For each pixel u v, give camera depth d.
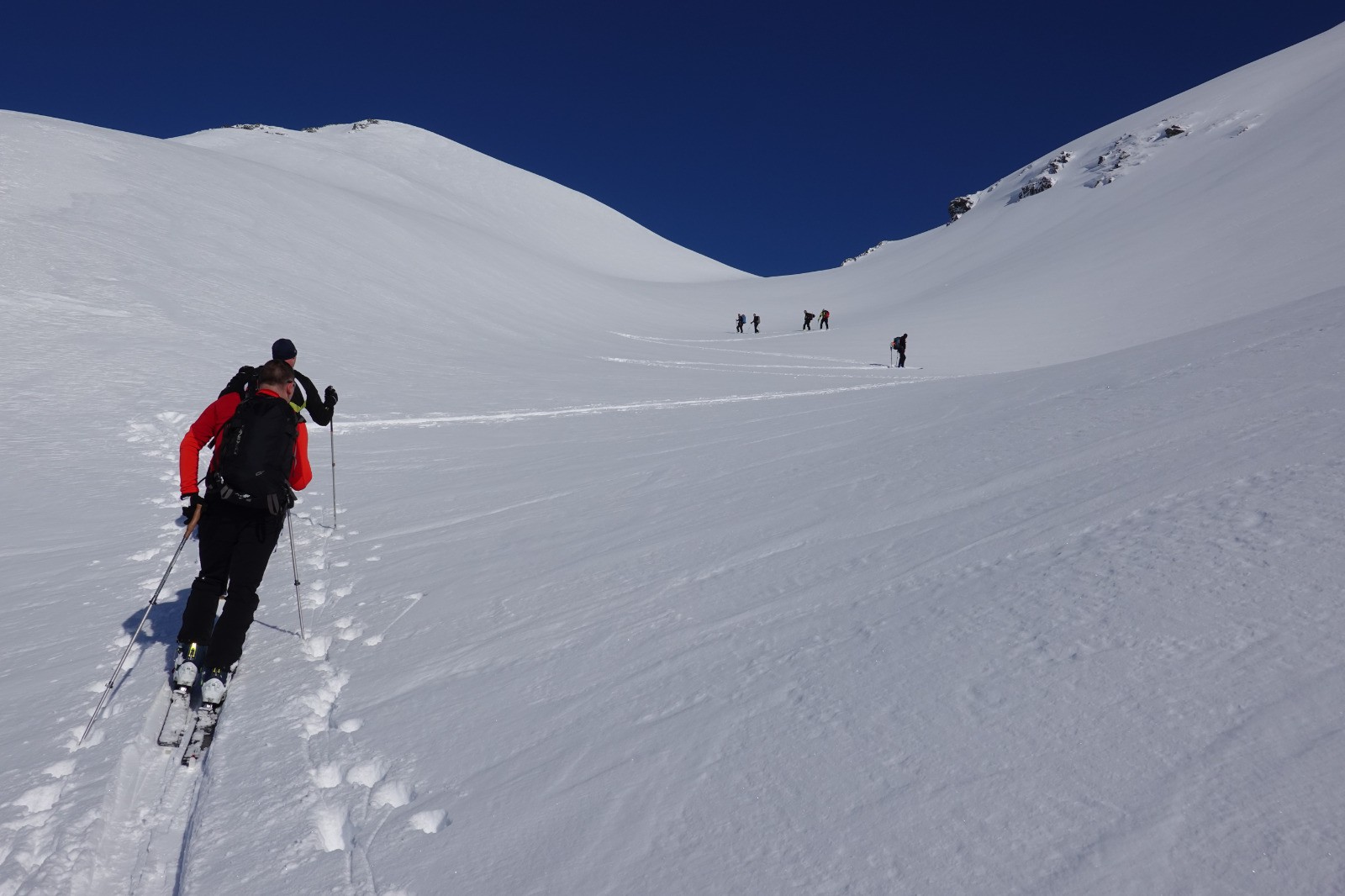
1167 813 1.68
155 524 7.52
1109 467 4.39
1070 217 63.75
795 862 1.80
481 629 3.89
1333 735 1.78
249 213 34.28
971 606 3.00
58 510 8.09
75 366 15.42
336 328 24.09
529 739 2.67
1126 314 35.81
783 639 3.12
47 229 24.64
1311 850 1.48
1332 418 4.12
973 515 4.19
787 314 57.09
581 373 21.98
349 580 5.14
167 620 4.57
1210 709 1.98
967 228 76.31
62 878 2.21
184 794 2.72
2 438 11.24
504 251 54.91
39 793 2.64
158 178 33.44
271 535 3.79
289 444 3.85
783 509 5.29
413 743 2.79
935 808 1.88
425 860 2.10
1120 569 2.95
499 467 9.42
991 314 40.97
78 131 35.34
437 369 20.31
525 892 1.90
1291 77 69.88
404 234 43.41
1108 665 2.31
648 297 60.00
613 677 3.06
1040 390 7.80
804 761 2.20
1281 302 31.66
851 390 16.97
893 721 2.30
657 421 12.98
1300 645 2.16
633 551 4.90
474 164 100.75
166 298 22.11
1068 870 1.59
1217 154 61.50
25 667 3.91
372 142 98.62
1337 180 45.03
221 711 3.24
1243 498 3.33
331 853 2.20
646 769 2.33
